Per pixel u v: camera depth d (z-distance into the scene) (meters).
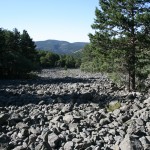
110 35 31.27
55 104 23.20
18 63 62.03
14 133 13.91
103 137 12.59
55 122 16.00
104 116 16.83
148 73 30.53
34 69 66.19
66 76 73.44
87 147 11.41
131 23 29.33
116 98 24.14
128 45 30.88
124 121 15.59
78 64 159.88
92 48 32.88
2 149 11.53
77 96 26.28
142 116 15.23
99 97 25.33
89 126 15.19
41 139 12.58
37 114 18.66
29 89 36.53
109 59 31.69
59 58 162.00
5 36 73.25
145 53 30.38
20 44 82.50
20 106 23.19
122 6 30.88
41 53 154.75
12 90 34.94
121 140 11.62
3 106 23.53
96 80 54.69
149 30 29.72
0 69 61.97
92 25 31.88
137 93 25.55
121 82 32.38
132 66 30.39
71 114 18.17
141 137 11.69
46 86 40.72
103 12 31.47
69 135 12.91
